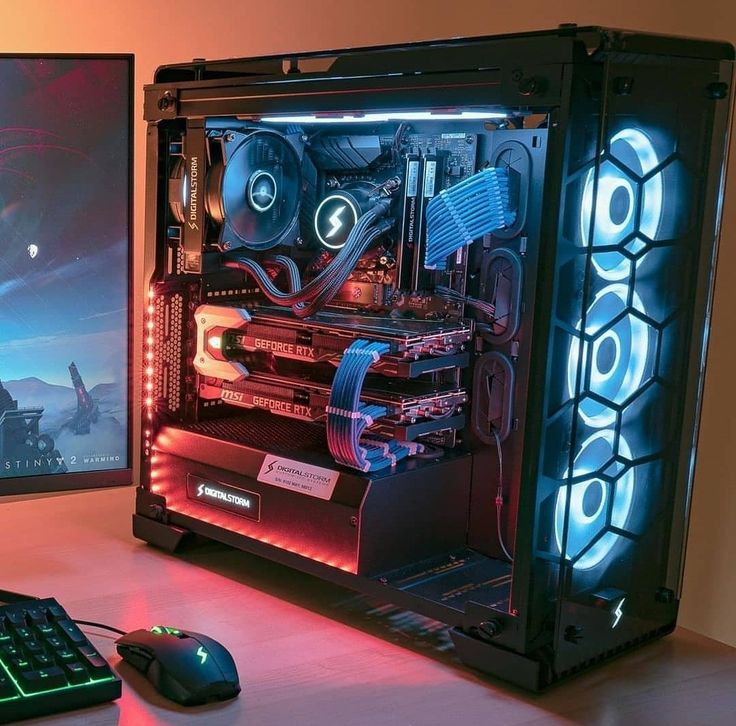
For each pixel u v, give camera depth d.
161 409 1.37
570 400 1.02
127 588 1.23
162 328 1.37
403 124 1.28
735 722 0.99
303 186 1.39
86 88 1.30
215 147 1.30
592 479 1.07
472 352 1.23
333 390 1.16
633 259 1.06
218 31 1.70
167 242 1.36
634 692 1.05
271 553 1.24
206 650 1.01
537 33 1.01
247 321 1.29
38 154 1.29
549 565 1.03
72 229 1.31
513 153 1.18
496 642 1.05
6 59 1.26
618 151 1.02
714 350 1.57
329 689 1.02
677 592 1.19
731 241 1.53
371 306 1.33
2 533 1.39
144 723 0.94
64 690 0.94
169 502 1.36
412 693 1.02
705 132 1.10
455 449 1.26
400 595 1.13
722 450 1.57
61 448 1.34
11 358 1.30
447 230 1.18
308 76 1.16
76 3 1.58
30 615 1.04
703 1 1.52
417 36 1.91
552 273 0.97
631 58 0.99
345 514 1.16
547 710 1.00
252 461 1.27
